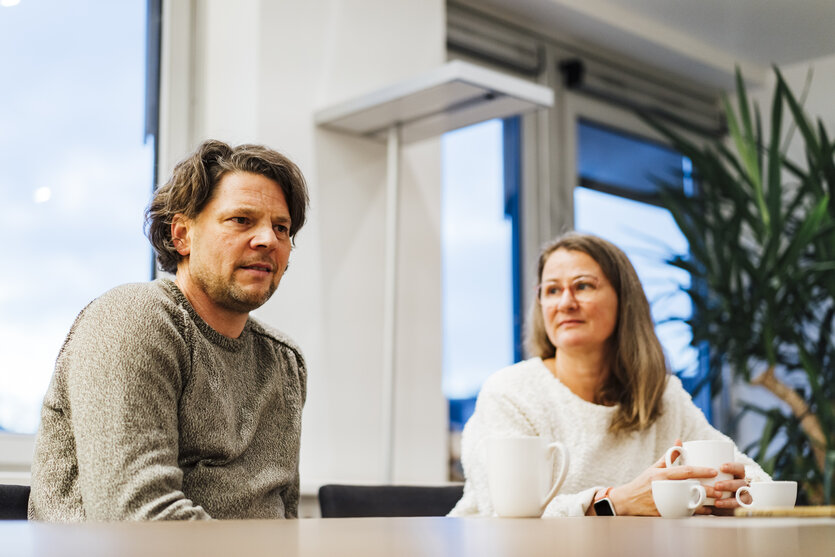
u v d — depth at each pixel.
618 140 4.52
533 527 0.78
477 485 1.83
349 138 3.11
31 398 2.56
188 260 1.61
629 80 4.57
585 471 1.95
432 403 3.24
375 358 3.10
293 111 2.99
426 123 3.00
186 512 1.30
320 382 2.96
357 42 3.19
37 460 1.45
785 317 3.56
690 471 1.43
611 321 2.04
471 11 3.99
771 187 3.69
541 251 2.19
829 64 4.74
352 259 3.07
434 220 3.33
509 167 4.05
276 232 1.61
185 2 2.97
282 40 2.99
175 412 1.44
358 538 0.61
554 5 4.02
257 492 1.53
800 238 3.47
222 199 1.57
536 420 1.97
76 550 0.46
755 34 4.52
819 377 3.67
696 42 4.58
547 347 2.16
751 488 1.42
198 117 2.97
